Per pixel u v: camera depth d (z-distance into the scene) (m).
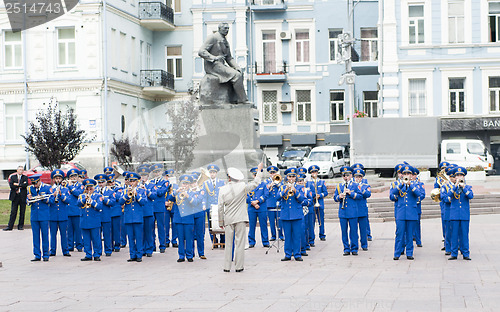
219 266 15.36
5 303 11.28
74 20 41.84
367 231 19.33
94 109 41.56
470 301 10.69
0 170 42.31
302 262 15.69
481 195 27.34
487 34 42.25
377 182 32.25
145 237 17.44
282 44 50.44
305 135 50.06
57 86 41.97
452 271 13.93
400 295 11.32
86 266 15.90
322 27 50.16
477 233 20.53
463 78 42.66
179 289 12.34
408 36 42.75
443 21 42.44
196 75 49.62
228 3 49.97
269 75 49.56
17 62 42.62
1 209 27.97
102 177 17.62
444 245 17.48
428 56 42.56
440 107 42.56
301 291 11.88
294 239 15.99
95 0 41.56
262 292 11.85
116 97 42.78
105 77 41.44
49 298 11.68
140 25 47.44
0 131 42.53
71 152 35.16
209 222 18.12
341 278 13.27
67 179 18.27
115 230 18.62
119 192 17.81
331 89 50.22
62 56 42.19
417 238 18.08
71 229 18.53
